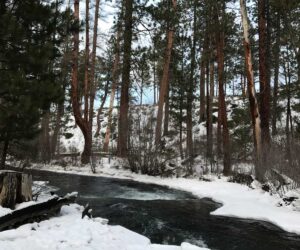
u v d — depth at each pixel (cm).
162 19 2153
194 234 890
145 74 2641
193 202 1271
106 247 619
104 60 3253
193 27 2566
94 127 4525
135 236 707
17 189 753
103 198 1291
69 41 2552
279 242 836
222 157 2228
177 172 1933
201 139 3041
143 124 2077
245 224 971
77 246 610
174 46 2655
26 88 1047
